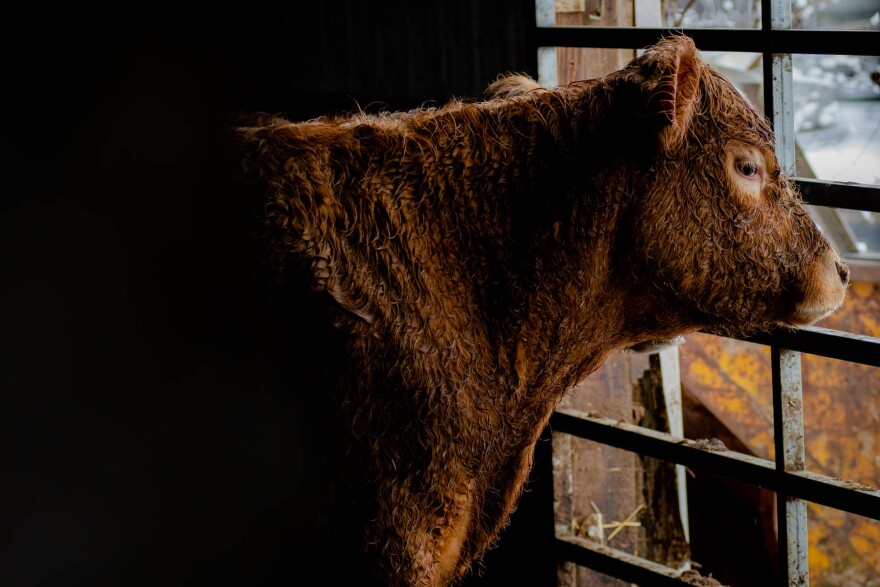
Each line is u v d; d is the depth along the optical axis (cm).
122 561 237
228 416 247
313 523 256
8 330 224
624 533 401
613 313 280
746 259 274
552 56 349
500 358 269
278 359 249
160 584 242
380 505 252
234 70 457
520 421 281
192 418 244
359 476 251
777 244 275
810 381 487
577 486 392
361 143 256
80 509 231
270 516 254
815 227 283
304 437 252
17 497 223
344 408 249
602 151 264
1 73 231
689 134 266
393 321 250
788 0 285
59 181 231
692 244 270
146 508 239
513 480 289
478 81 477
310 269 244
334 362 249
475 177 264
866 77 719
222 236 245
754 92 617
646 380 408
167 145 245
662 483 413
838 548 493
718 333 290
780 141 291
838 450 486
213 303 244
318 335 249
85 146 236
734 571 490
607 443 343
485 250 264
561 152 266
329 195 248
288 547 256
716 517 490
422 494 256
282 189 245
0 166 226
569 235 266
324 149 252
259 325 248
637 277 274
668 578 337
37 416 225
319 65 588
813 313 282
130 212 237
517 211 265
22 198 227
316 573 259
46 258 228
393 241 253
